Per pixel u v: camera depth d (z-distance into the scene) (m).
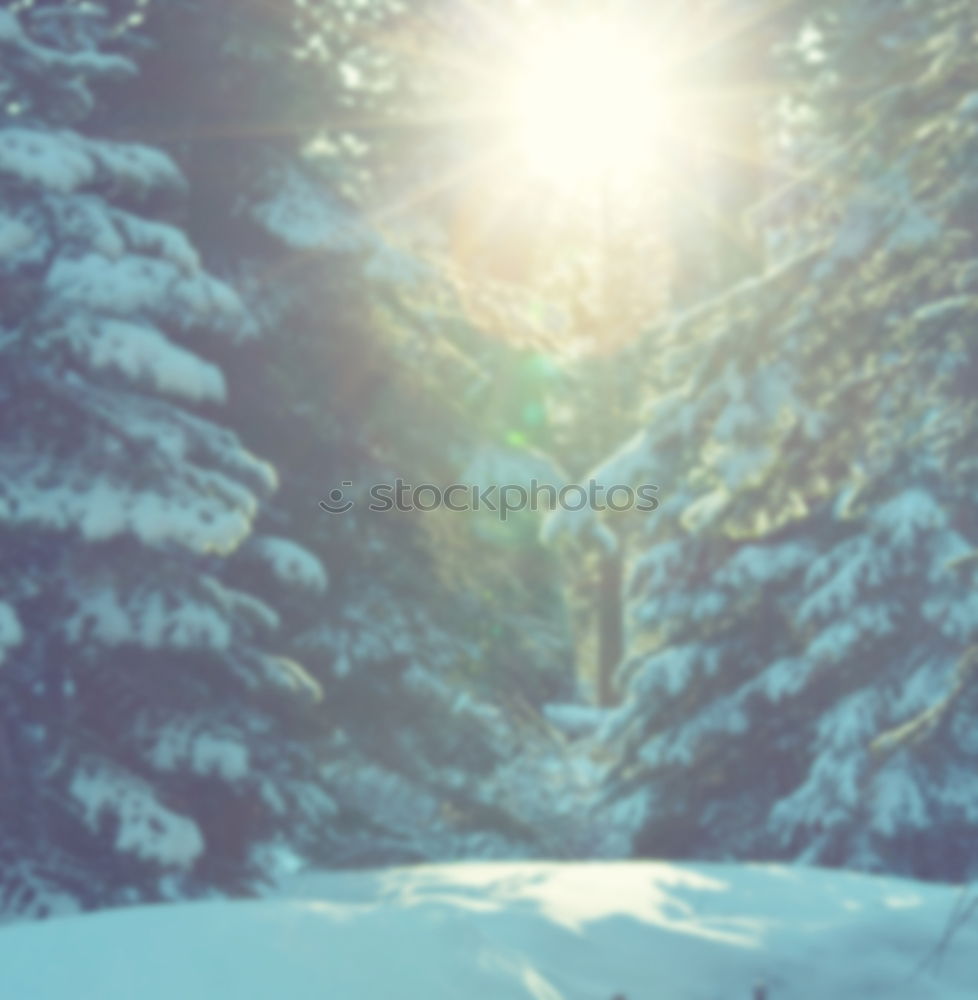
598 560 35.25
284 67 14.06
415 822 16.19
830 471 15.70
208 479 10.97
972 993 8.01
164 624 10.67
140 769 11.44
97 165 10.88
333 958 6.30
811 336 13.10
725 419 13.66
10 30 10.59
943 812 14.97
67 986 5.71
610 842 18.47
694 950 8.35
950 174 10.71
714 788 17.95
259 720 12.34
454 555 15.39
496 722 15.49
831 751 15.87
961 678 9.33
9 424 10.53
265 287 13.84
